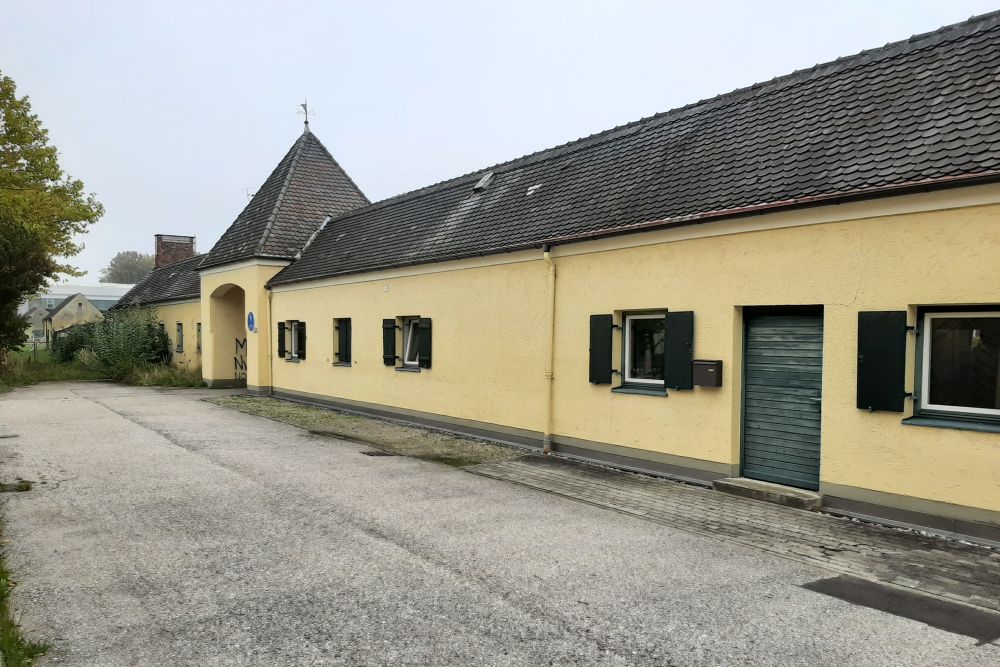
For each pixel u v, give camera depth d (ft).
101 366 87.97
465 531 20.31
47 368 91.04
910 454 20.34
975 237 18.88
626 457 29.60
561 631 13.47
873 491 21.24
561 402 32.94
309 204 68.39
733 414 25.57
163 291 102.47
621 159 34.99
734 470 25.73
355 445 36.11
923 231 19.97
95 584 15.74
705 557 18.07
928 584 16.15
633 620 14.03
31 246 76.79
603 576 16.60
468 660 12.21
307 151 73.05
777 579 16.47
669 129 34.01
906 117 22.90
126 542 18.93
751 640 13.15
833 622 13.99
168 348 95.35
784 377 24.63
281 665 11.94
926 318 20.66
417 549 18.52
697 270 26.45
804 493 23.50
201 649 12.52
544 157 42.47
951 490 19.47
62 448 34.32
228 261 66.90
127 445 35.35
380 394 47.52
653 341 29.37
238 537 19.45
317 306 55.93
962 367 19.99
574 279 31.99
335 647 12.66
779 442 24.85
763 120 28.84
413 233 47.09
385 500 24.07
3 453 32.76
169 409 52.44
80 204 98.53
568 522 21.44
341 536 19.63
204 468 29.40
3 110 89.45
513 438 35.83
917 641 13.15
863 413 21.44
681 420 27.25
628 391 29.40
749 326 25.72
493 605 14.73
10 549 18.26
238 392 67.97
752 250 24.58
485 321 37.60
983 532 18.84
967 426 19.20
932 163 20.07
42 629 13.32
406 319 46.06
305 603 14.71
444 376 40.98
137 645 12.66
